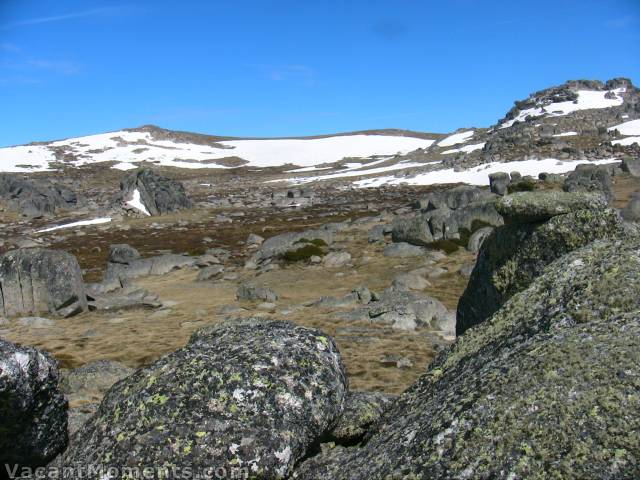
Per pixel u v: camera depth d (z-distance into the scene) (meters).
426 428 5.64
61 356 21.84
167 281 40.53
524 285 13.77
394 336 21.83
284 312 27.03
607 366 5.24
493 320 7.79
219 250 51.28
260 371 6.92
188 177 183.88
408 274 32.56
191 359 7.19
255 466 6.20
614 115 152.50
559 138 133.12
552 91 188.75
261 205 101.88
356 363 18.42
